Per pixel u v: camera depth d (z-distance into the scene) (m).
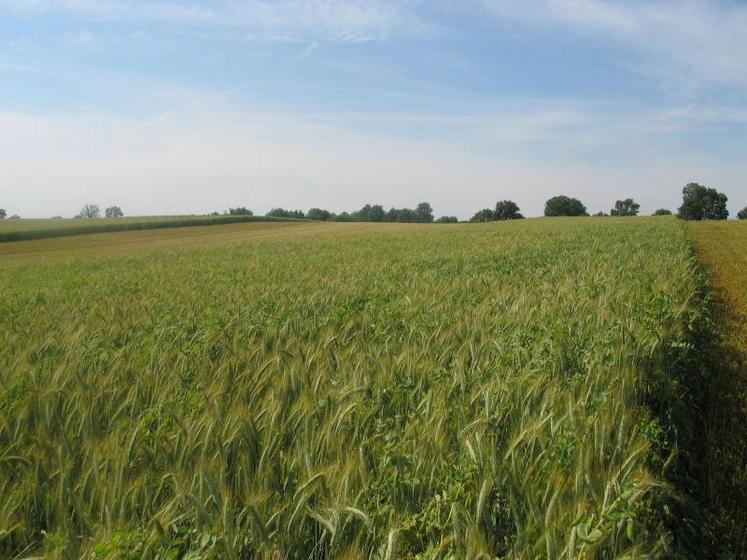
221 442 4.09
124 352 6.86
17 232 67.31
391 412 4.80
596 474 3.65
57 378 5.51
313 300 10.41
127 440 4.26
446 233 47.38
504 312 8.62
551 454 3.78
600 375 5.22
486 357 6.00
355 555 3.04
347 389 4.99
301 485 3.44
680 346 6.78
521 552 3.01
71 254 48.00
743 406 6.30
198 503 3.22
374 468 3.85
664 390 5.73
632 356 5.81
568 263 15.85
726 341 9.05
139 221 88.50
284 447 4.21
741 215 125.81
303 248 34.09
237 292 12.59
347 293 11.39
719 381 7.04
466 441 3.76
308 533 3.31
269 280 15.45
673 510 4.04
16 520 3.47
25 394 5.05
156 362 6.34
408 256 22.36
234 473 3.93
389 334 7.42
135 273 21.77
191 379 6.01
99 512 3.48
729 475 4.88
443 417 4.32
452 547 3.09
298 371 5.50
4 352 7.07
